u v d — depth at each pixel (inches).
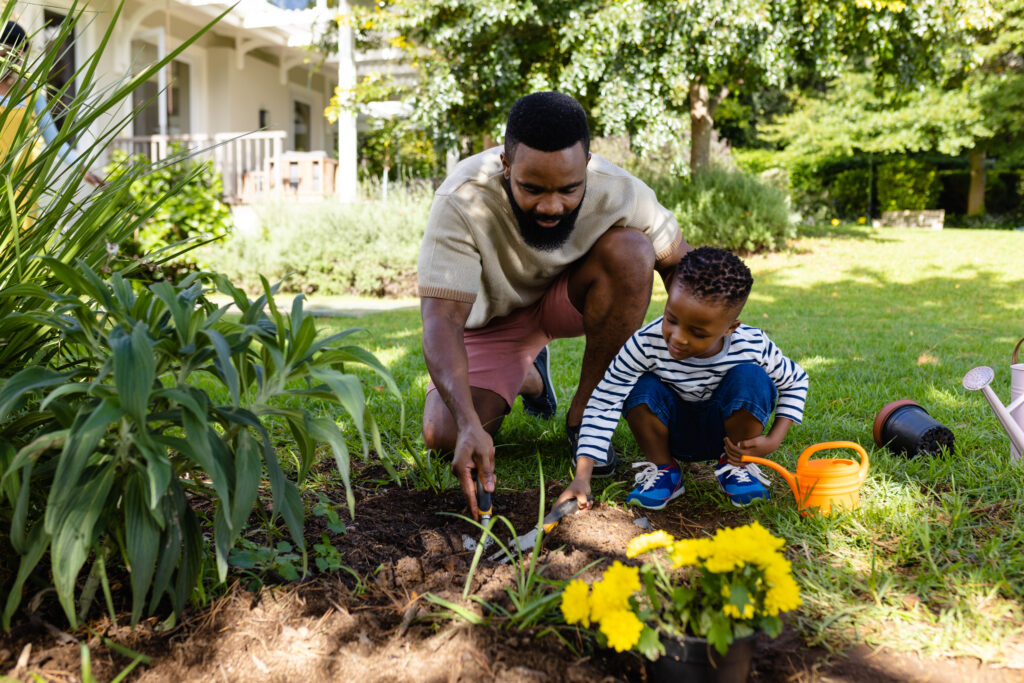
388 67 520.1
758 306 300.0
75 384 52.0
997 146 794.8
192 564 58.8
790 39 413.7
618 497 91.5
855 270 403.2
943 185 939.3
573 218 93.6
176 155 71.6
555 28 403.2
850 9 409.1
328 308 316.5
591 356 102.3
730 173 495.8
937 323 252.7
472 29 380.8
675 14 377.1
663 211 104.3
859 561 74.1
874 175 904.9
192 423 53.6
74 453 50.4
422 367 165.6
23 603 61.4
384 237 376.5
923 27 404.2
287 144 615.2
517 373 104.9
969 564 72.3
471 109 415.5
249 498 55.7
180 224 368.8
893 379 153.1
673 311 77.2
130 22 434.3
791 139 880.3
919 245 494.0
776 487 94.1
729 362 87.3
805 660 59.6
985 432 110.1
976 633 62.1
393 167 585.6
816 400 133.8
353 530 77.7
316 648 59.2
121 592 63.8
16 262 61.2
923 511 83.2
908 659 59.6
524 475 98.3
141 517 55.1
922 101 751.1
